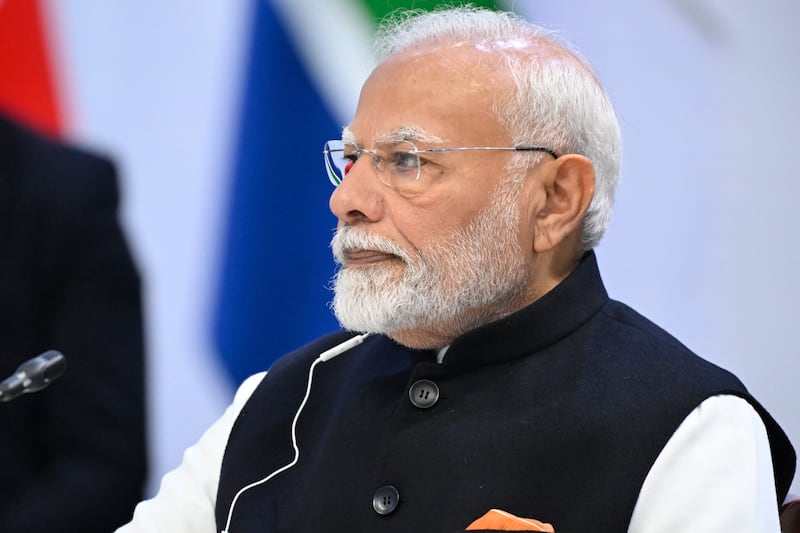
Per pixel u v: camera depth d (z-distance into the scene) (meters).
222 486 4.50
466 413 4.06
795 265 7.41
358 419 4.29
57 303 6.49
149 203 7.31
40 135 6.62
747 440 3.94
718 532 3.75
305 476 4.32
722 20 7.38
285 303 7.43
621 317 4.36
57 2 7.23
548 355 4.14
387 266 4.07
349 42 7.39
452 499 3.91
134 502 6.52
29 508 6.19
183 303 7.33
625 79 7.43
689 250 7.41
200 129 7.35
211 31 7.35
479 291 4.09
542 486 3.89
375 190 4.09
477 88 4.08
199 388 7.34
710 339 7.41
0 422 6.25
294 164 7.42
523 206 4.13
